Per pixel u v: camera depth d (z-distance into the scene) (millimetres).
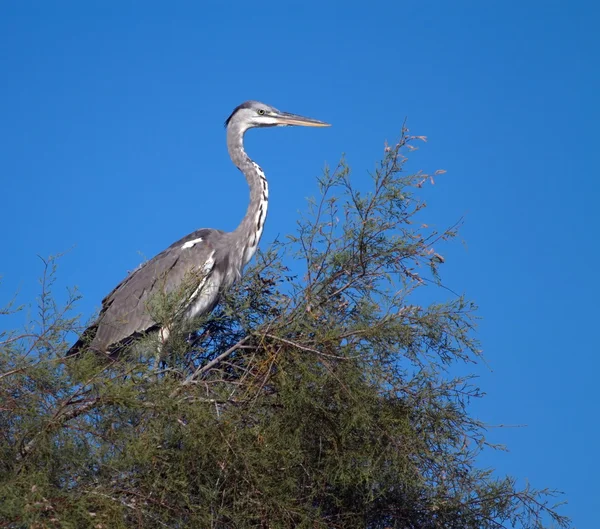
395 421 10188
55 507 8062
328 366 10328
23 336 9336
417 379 10539
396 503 10672
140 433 9016
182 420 9367
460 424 10570
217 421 9305
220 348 12867
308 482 10133
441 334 10719
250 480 9266
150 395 9312
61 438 8594
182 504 8938
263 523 9312
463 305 10734
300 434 10203
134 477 8844
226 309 12219
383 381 10406
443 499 10445
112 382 9258
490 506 10422
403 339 10547
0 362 9172
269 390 10719
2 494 7863
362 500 10453
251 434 9641
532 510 10453
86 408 9172
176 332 11766
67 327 9430
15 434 8742
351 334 10539
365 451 10148
